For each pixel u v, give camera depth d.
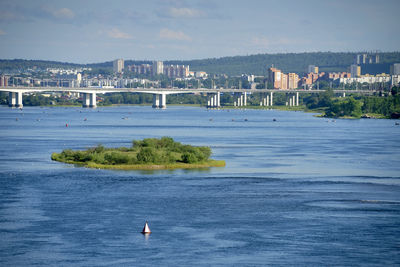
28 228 189.62
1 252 167.38
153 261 160.62
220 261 160.88
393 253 167.62
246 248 171.62
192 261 160.88
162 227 192.00
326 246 173.50
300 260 162.00
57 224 194.38
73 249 170.12
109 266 157.12
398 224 196.75
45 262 159.88
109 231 187.25
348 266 157.50
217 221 199.88
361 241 178.12
